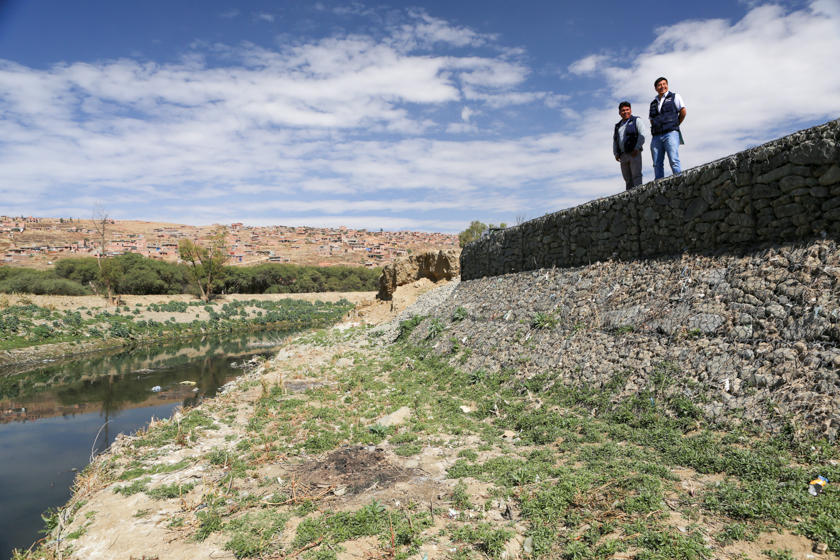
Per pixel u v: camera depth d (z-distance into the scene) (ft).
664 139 31.07
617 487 16.26
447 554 13.87
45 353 84.07
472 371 37.52
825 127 20.21
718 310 23.15
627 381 24.40
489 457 21.65
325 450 24.84
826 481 13.74
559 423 24.06
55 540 17.67
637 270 31.50
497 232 57.41
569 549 13.17
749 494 14.25
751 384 19.17
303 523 16.51
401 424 28.25
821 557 11.21
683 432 19.58
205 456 25.25
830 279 18.89
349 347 63.77
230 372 67.15
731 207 25.22
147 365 75.05
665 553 12.28
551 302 37.96
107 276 130.62
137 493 20.81
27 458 33.19
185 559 15.10
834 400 16.05
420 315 64.64
